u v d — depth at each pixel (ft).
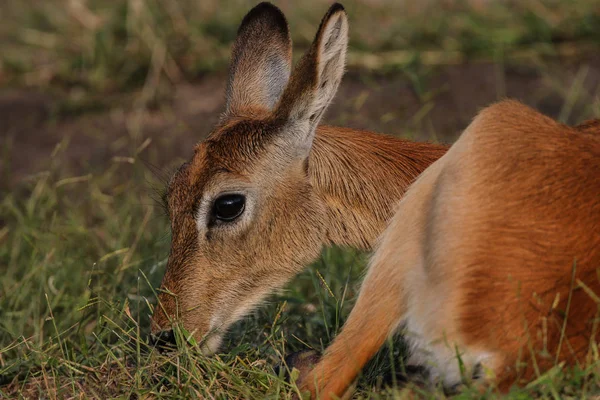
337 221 33.19
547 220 25.05
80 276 39.01
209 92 59.93
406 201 27.35
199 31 62.49
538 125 26.86
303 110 31.81
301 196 32.65
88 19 64.34
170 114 57.98
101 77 61.46
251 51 35.55
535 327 24.64
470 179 25.90
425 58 59.47
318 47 30.83
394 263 27.04
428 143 34.50
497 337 24.81
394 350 30.32
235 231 31.99
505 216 25.22
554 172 25.67
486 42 59.62
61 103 59.57
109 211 45.68
